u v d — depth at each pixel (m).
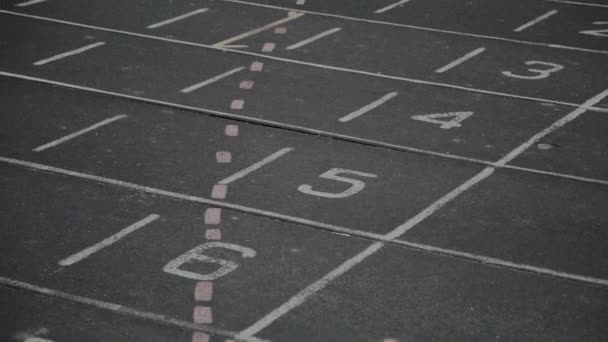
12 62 15.20
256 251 10.02
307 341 8.56
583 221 10.88
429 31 17.34
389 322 8.89
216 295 9.21
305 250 10.08
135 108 13.64
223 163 12.04
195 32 16.89
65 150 12.27
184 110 13.64
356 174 11.84
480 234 10.52
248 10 18.19
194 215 10.74
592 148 12.81
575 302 9.33
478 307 9.18
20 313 8.85
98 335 8.57
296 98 14.19
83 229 10.37
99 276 9.48
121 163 11.96
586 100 14.46
